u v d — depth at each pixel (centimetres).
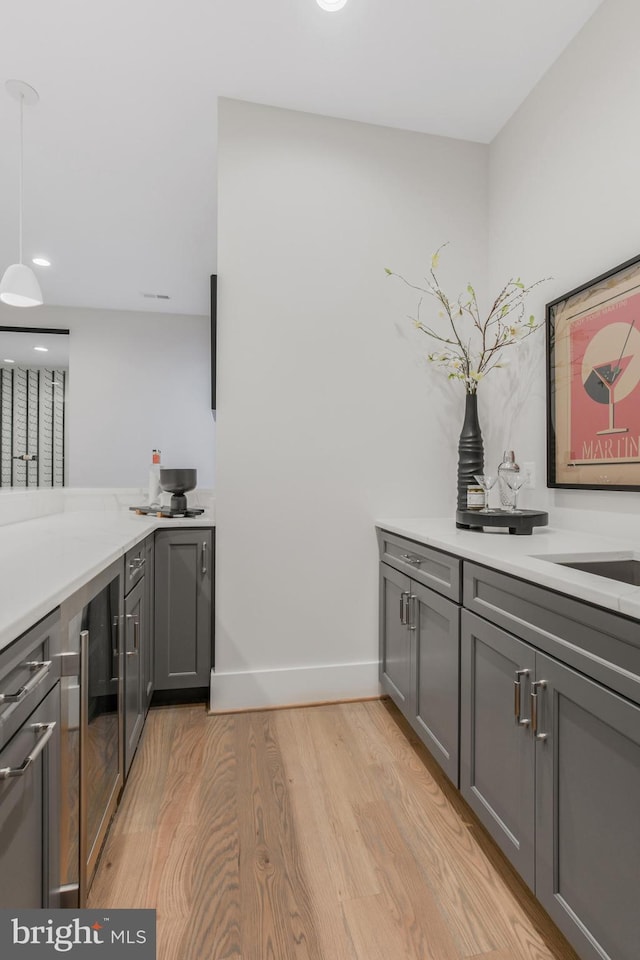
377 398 221
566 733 98
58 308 466
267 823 141
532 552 131
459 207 231
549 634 104
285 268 212
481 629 131
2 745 68
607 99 162
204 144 236
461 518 183
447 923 110
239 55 184
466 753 139
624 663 83
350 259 219
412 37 176
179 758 173
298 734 190
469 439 207
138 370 479
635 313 150
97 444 471
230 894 117
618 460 156
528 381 205
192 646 214
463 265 231
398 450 224
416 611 178
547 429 189
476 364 232
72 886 95
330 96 206
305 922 110
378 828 139
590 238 170
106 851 129
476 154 234
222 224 207
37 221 312
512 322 215
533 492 202
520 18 169
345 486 218
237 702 208
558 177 186
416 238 226
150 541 200
